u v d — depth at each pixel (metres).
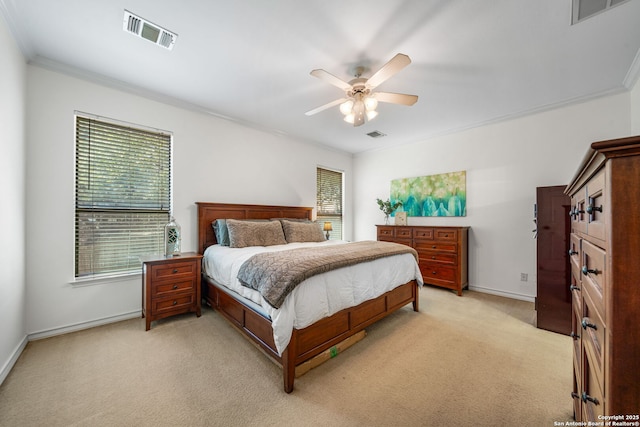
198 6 1.68
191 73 2.49
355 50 2.12
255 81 2.64
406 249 2.89
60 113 2.38
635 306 0.57
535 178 3.30
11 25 1.82
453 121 3.65
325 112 3.42
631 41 1.97
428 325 2.61
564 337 2.35
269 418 1.41
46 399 1.52
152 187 2.96
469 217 3.88
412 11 1.71
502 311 2.98
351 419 1.40
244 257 2.35
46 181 2.30
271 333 1.77
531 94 2.85
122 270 2.75
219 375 1.78
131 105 2.78
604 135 2.83
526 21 1.78
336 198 5.33
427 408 1.48
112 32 1.94
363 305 2.29
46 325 2.29
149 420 1.38
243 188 3.75
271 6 1.68
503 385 1.68
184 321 2.69
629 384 0.57
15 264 1.95
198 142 3.29
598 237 0.75
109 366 1.87
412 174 4.59
